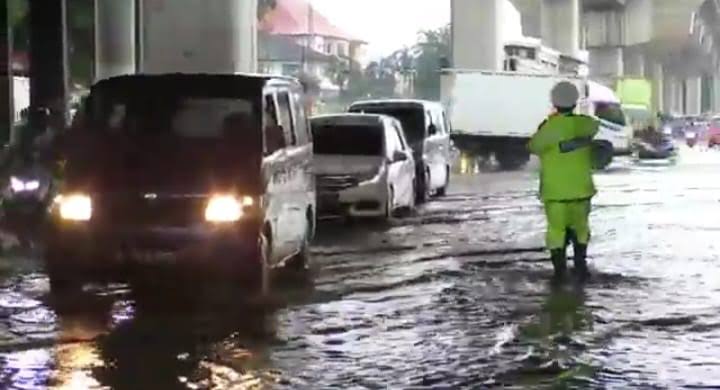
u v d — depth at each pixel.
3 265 16.53
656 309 13.42
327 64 97.88
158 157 13.52
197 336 11.67
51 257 13.27
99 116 14.36
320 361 10.59
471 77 49.56
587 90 52.06
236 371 10.16
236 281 13.35
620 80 83.38
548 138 15.31
